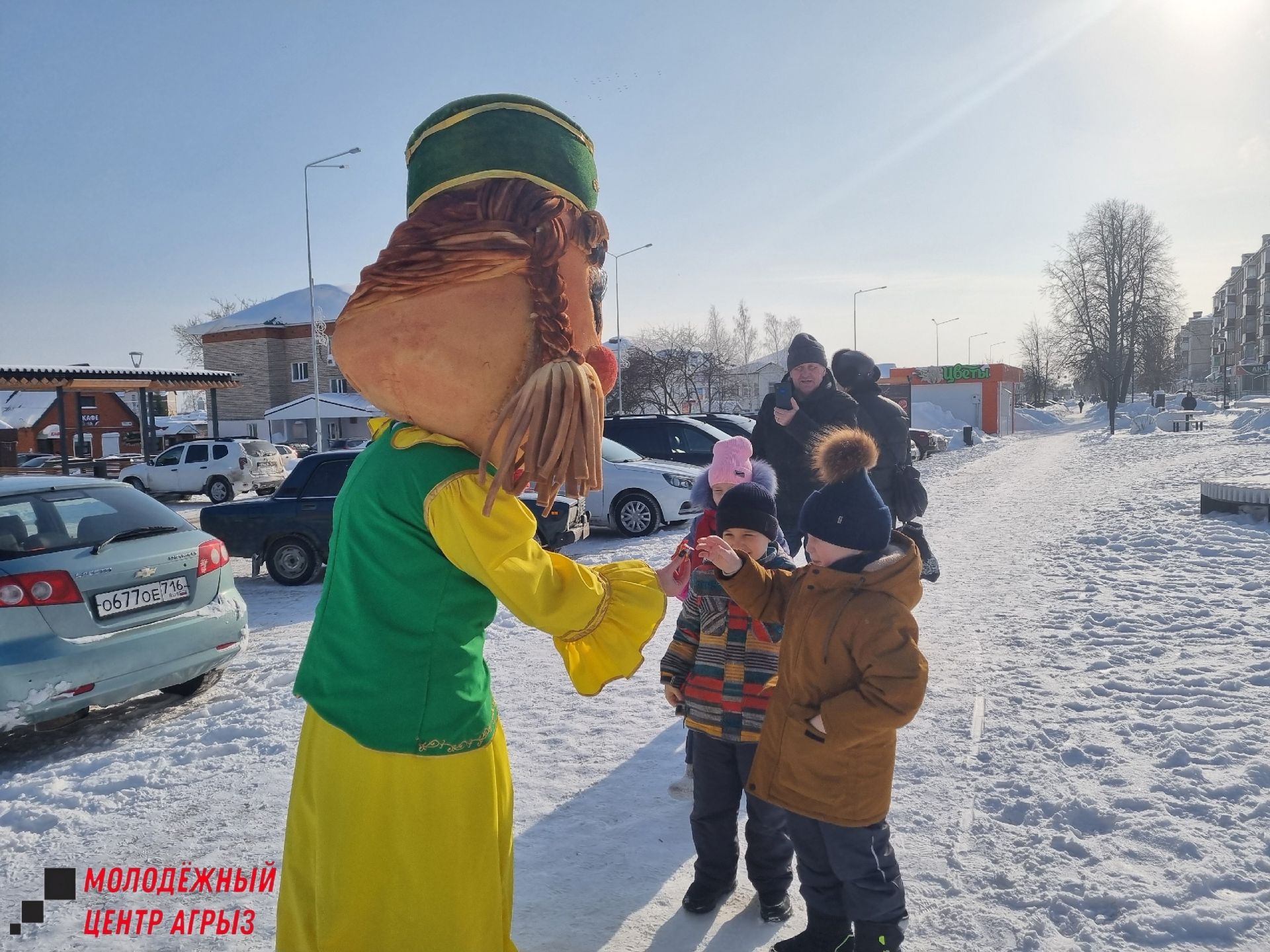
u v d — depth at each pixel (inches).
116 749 191.3
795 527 195.3
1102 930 108.5
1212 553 350.6
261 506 411.5
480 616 86.0
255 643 290.5
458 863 82.2
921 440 1173.1
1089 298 2271.2
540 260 82.6
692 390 1870.1
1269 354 3540.8
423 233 81.6
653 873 130.3
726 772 117.7
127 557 199.6
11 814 158.1
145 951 116.0
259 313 2261.3
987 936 109.2
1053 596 300.2
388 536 82.7
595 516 508.7
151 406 1357.0
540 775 166.7
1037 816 139.2
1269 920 108.5
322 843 83.2
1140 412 2206.0
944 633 256.1
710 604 119.7
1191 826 132.8
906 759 164.4
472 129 84.5
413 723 81.2
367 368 82.7
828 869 102.9
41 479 212.8
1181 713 178.7
